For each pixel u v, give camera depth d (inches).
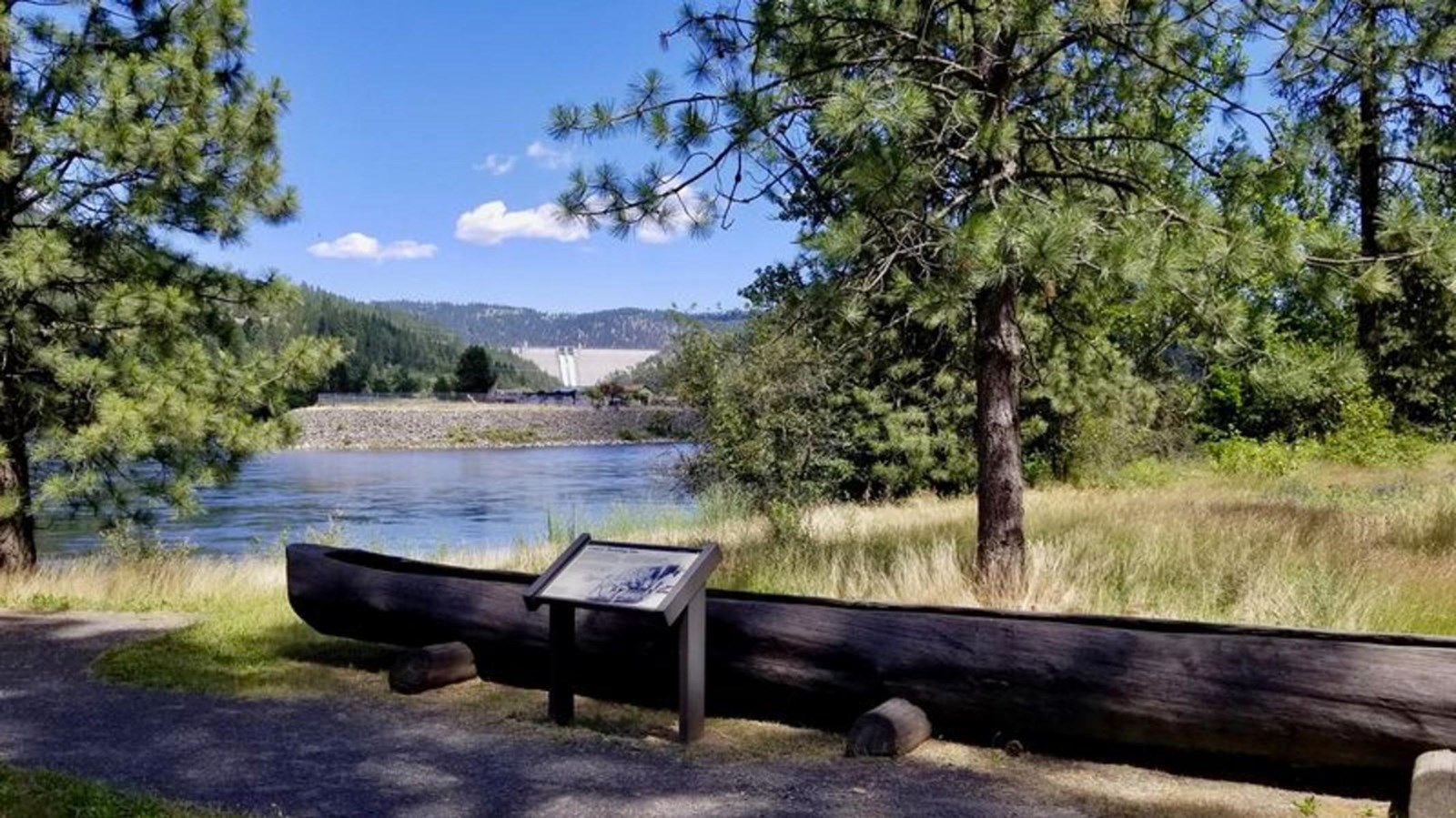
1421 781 152.9
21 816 161.5
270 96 475.5
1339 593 293.0
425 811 172.9
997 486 323.6
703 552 213.5
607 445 2815.0
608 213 308.7
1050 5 281.9
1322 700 172.4
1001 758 200.2
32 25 439.2
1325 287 277.4
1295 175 299.3
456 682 262.2
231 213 471.2
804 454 563.2
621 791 182.5
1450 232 272.4
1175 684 184.7
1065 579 326.0
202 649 304.5
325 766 197.6
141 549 481.7
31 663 293.4
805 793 181.0
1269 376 302.5
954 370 747.4
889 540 447.5
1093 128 343.9
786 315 362.6
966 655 204.7
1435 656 167.0
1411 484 660.1
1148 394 806.5
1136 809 171.9
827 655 218.2
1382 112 391.2
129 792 178.5
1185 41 305.9
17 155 430.3
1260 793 179.2
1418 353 711.1
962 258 252.1
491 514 1072.2
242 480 1576.0
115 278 460.8
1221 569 336.5
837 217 295.3
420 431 2807.6
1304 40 300.0
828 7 303.4
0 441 430.6
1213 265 270.1
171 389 431.2
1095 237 265.6
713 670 229.5
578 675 248.7
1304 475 775.1
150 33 472.1
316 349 493.7
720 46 315.6
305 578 291.9
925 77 307.6
